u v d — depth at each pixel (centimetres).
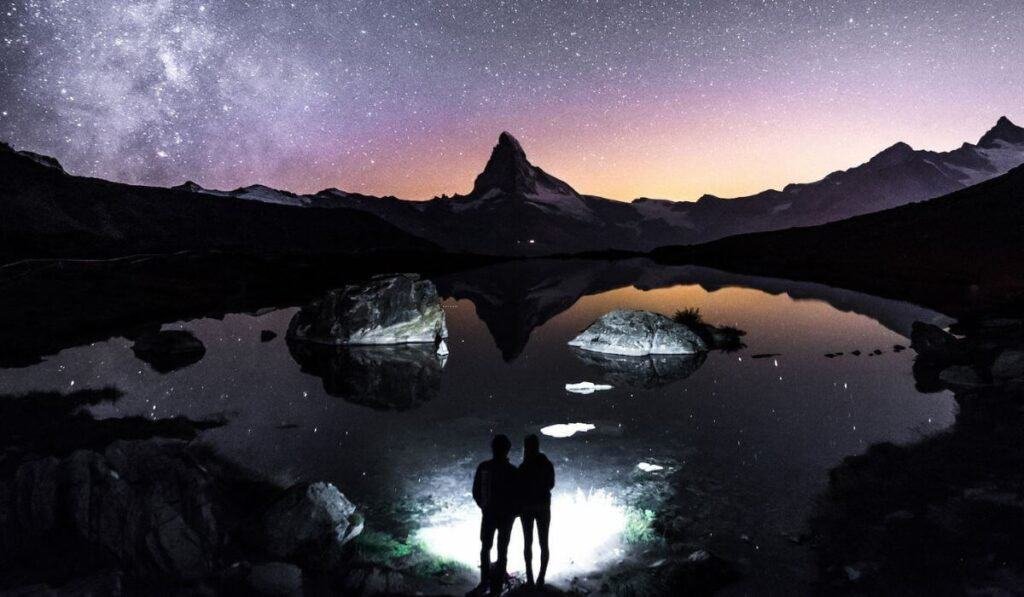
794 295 2838
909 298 2509
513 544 570
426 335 1742
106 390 1147
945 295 2444
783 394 1095
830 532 563
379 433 900
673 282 3747
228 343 1722
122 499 553
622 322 1608
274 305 2666
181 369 1359
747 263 5316
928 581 470
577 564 528
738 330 1811
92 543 526
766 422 927
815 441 827
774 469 728
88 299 2388
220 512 600
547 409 1027
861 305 2380
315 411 1024
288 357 1520
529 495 493
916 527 559
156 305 2456
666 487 683
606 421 951
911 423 884
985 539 530
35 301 2239
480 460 788
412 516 625
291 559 535
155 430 905
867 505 614
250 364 1427
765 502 635
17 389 1141
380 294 1758
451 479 723
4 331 1748
